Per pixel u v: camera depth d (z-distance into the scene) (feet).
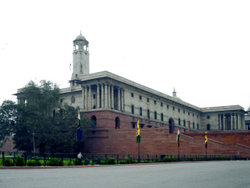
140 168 89.35
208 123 411.34
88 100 245.24
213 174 65.51
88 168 91.20
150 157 210.79
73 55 307.99
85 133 228.43
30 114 229.86
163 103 323.78
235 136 230.89
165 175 62.75
